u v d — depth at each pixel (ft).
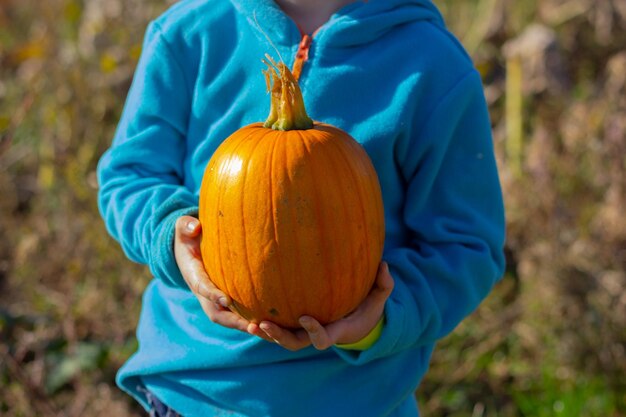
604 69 19.13
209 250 6.72
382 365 7.84
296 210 6.34
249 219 6.40
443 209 7.93
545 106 17.07
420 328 7.61
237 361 7.64
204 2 8.20
